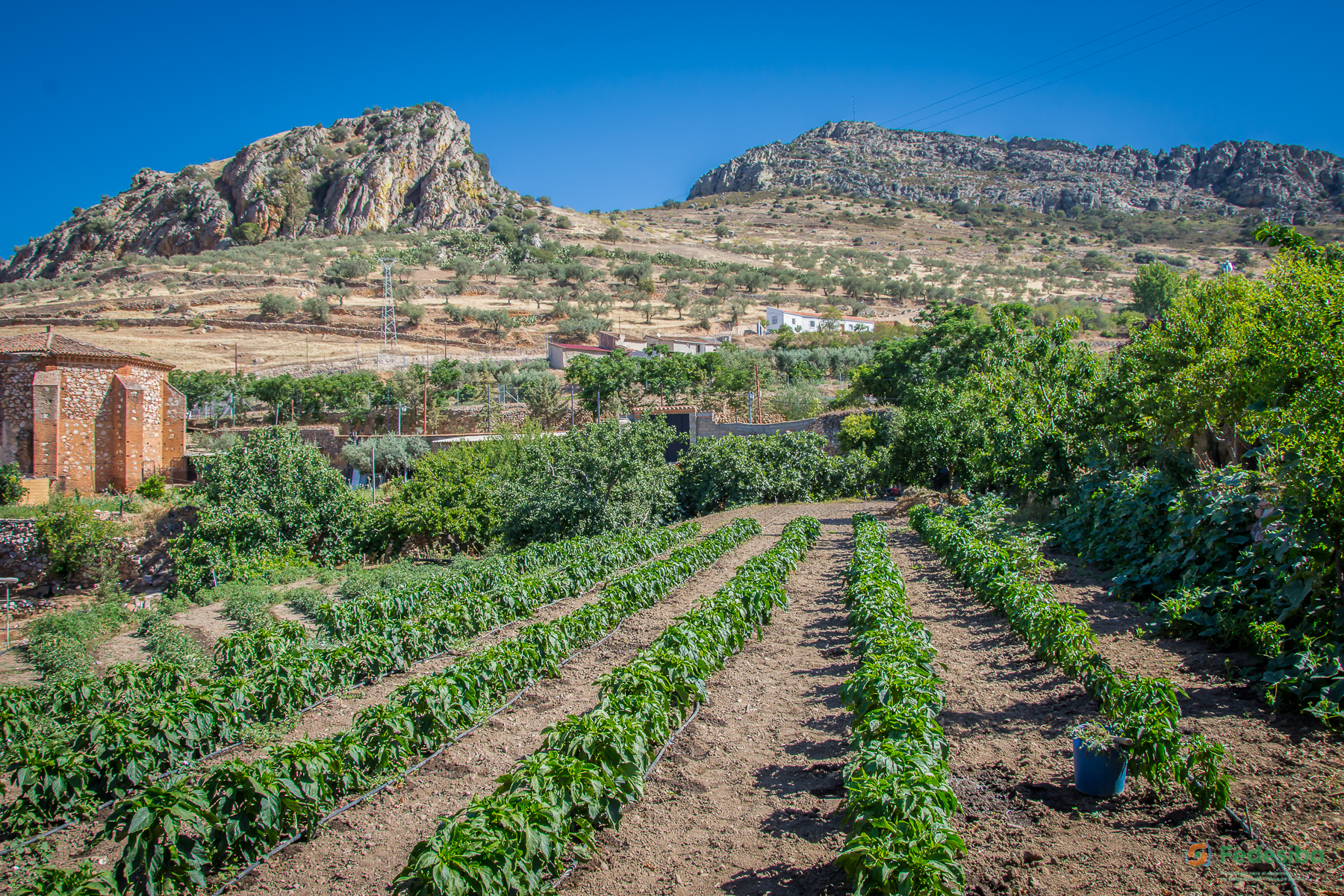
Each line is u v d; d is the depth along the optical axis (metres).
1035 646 8.23
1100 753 5.10
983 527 15.18
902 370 40.88
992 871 4.43
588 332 78.19
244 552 24.39
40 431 33.16
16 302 83.06
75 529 24.30
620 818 5.62
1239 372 12.20
